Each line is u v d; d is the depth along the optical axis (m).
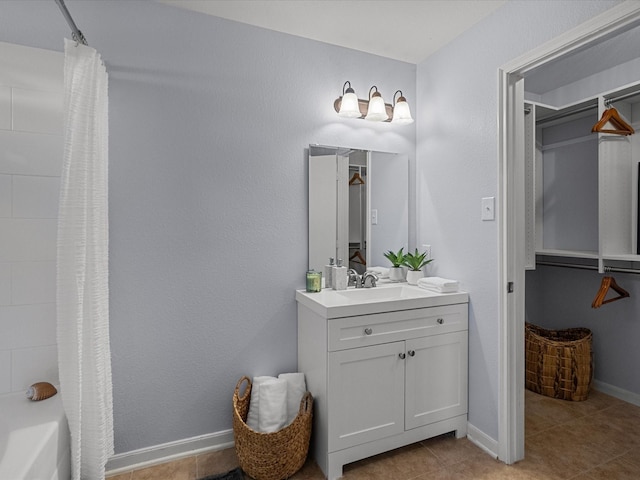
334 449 1.82
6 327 1.70
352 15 2.04
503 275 1.94
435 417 2.08
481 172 2.07
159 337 1.96
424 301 2.02
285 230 2.23
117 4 1.85
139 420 1.93
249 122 2.13
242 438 1.80
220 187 2.07
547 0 1.71
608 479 1.79
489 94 2.02
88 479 1.57
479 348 2.10
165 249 1.96
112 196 1.86
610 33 1.52
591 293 2.86
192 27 2.00
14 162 1.69
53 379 1.77
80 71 1.51
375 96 2.27
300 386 2.08
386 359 1.93
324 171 2.32
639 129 2.51
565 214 3.03
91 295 1.55
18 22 1.70
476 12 2.00
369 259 2.46
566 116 2.88
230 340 2.11
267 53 2.17
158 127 1.94
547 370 2.72
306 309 2.10
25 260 1.72
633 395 2.59
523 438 1.96
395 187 2.55
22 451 1.28
